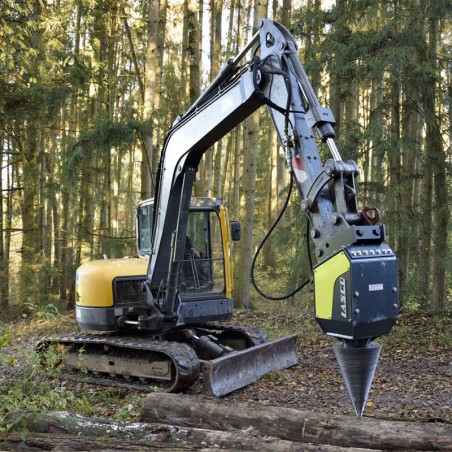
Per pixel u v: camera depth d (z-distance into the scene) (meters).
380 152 11.35
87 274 8.62
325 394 7.38
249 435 4.63
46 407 5.47
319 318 4.06
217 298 8.48
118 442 4.71
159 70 20.36
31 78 10.13
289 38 5.25
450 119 12.15
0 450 4.64
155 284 7.91
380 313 3.82
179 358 7.41
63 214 22.44
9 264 20.94
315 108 4.73
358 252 3.86
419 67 11.48
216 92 6.57
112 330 8.49
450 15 11.84
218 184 23.72
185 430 4.78
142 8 21.92
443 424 4.65
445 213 12.62
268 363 8.41
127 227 35.47
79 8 18.91
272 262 24.66
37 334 12.71
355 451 4.21
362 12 12.48
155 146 16.92
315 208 4.42
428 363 9.31
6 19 9.32
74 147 14.84
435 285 13.08
